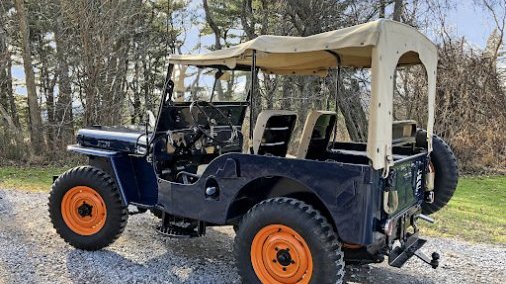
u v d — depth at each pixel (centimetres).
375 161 307
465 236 554
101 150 465
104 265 427
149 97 1152
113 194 450
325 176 319
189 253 470
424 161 407
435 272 430
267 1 1323
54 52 1366
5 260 436
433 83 398
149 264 436
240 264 355
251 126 375
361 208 307
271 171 342
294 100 1108
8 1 1323
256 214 346
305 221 325
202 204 382
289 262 336
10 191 776
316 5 1174
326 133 438
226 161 365
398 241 382
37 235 515
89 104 1177
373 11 1181
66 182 465
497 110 1139
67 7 1202
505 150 1134
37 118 1257
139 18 1356
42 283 386
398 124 370
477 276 423
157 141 434
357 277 414
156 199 454
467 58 1149
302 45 335
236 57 383
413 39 354
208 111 462
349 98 963
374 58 309
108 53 1211
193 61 404
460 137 1122
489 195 854
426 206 464
